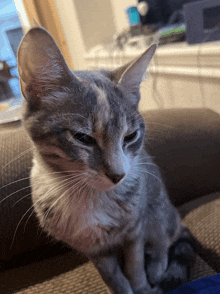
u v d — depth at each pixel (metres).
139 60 0.18
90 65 0.67
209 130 0.27
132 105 0.19
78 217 0.20
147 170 0.23
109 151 0.17
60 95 0.17
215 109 0.37
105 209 0.20
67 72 0.17
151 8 0.49
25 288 0.22
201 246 0.22
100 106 0.17
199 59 0.35
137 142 0.20
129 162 0.19
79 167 0.18
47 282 0.22
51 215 0.20
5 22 0.69
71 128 0.17
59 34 0.73
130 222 0.20
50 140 0.17
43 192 0.20
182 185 0.27
